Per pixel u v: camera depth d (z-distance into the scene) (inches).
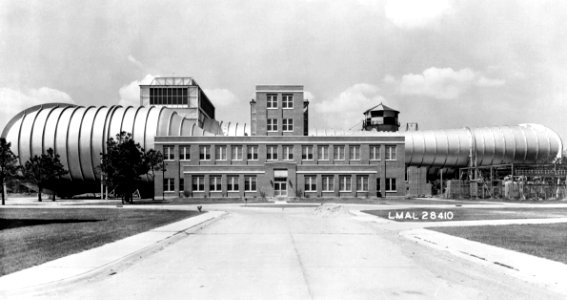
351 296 334.0
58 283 371.2
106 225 885.2
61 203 2079.2
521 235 681.6
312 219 1083.9
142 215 1184.8
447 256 517.0
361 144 2469.2
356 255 526.6
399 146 2470.5
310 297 330.6
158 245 606.2
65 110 2928.2
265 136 2460.6
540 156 3361.2
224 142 2456.9
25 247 569.6
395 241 658.8
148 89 3440.0
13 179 2674.7
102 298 332.5
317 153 2460.6
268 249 576.4
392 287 363.6
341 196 2431.1
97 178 2817.4
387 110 4045.3
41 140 2802.7
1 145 2251.5
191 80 3486.7
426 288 360.8
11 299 332.8
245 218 1124.5
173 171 2440.9
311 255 526.6
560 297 333.7
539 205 1756.9
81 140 2778.1
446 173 3447.3
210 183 2436.0
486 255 493.4
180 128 2856.8
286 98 2541.8
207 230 824.3
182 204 1886.1
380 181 2453.2
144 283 380.2
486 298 330.3
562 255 493.0
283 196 2413.9
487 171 3289.9
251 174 2428.6
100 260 472.1
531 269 416.8
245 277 401.7
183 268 446.9
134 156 2031.3
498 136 3344.0
